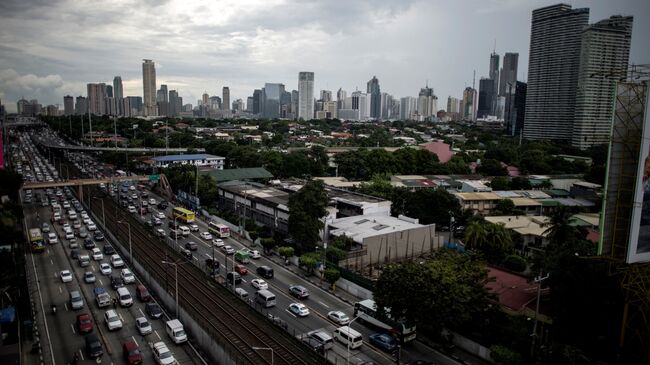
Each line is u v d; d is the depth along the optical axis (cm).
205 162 19612
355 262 8694
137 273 8406
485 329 5775
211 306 6725
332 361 5375
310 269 8475
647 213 4581
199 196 13962
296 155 19038
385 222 10262
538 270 6731
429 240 10112
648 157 4456
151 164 19388
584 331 5288
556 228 7831
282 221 10762
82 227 11362
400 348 5775
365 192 13862
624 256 4775
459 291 5491
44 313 6631
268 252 9712
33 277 8062
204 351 5622
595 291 5169
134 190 17100
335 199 12019
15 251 8844
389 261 9338
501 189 16050
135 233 10794
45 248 9681
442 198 11838
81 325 6034
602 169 16488
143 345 5766
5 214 7569
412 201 11969
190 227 11794
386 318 6081
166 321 6309
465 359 5531
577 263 5400
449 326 5847
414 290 5575
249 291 7606
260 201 11656
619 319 5081
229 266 8812
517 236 10312
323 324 6425
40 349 5600
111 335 6016
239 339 5662
